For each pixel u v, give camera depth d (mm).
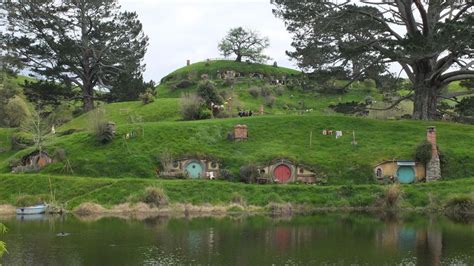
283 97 147000
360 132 85625
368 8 85875
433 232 49938
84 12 119688
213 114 105062
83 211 64062
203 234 49281
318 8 85375
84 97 124250
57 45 114750
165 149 79938
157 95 156250
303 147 81375
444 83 91500
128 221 57625
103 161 77938
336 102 143625
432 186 69375
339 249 42594
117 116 112062
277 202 65875
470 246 43500
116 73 128500
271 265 37594
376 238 47031
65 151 80688
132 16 124250
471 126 89250
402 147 78188
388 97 127438
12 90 132125
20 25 116875
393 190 66000
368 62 86250
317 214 62688
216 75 167375
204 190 68250
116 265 37938
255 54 181375
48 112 125812
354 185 69812
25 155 81688
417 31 77625
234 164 76750
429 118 91750
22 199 67250
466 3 80688
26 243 45469
